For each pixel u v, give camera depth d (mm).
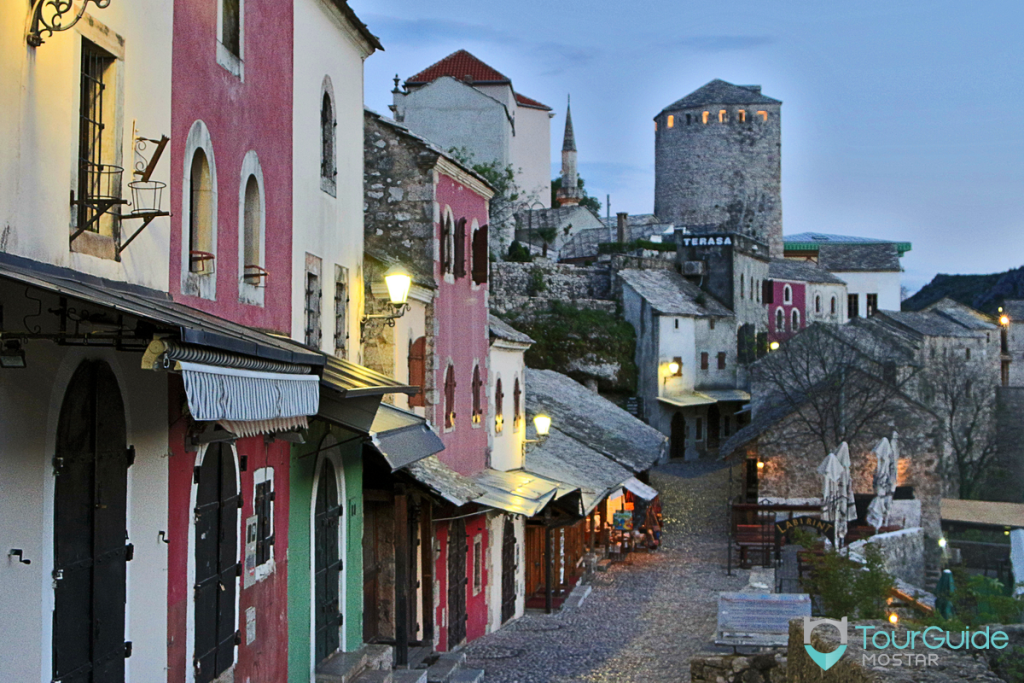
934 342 58344
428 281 16203
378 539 15164
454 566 17125
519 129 68250
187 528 7703
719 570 28484
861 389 38125
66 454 6098
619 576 27453
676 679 15945
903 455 37719
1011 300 79625
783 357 46156
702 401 53906
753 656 12125
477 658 17000
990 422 59344
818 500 37438
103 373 6523
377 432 10492
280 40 10547
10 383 5559
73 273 6219
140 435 7004
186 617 7668
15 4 5738
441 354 17141
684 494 43188
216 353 5816
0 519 5488
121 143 6969
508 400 22891
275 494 9703
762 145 85375
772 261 75562
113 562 6645
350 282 13406
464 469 18734
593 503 23250
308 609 10695
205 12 8492
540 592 23938
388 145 16812
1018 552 31953
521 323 50750
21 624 5676
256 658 9141
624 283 54844
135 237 7109
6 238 5637
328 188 12383
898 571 33188
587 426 32344
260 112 9891
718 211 85750
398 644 13234
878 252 84125
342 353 13016
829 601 20234
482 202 20203
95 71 6883
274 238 10312
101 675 6488
